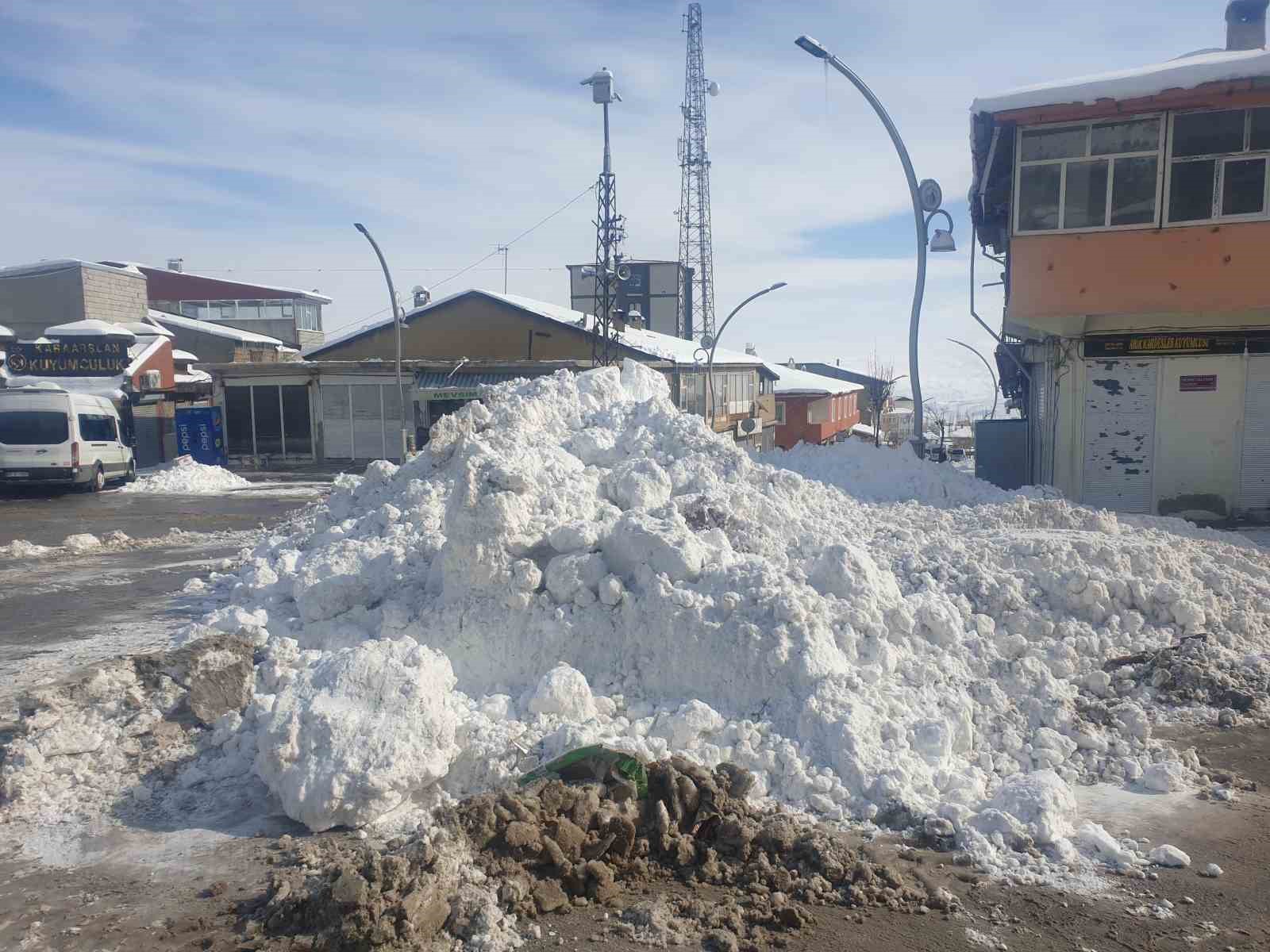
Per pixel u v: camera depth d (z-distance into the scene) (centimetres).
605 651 650
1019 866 464
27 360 3075
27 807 529
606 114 2748
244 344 4381
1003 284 2247
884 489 1127
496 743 550
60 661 792
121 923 424
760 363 4684
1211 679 686
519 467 723
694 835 484
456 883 428
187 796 544
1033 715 623
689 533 689
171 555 1351
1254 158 1438
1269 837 493
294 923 415
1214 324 1511
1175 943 403
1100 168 1505
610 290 3341
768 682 601
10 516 1908
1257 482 1519
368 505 1080
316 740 517
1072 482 1603
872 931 414
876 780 522
